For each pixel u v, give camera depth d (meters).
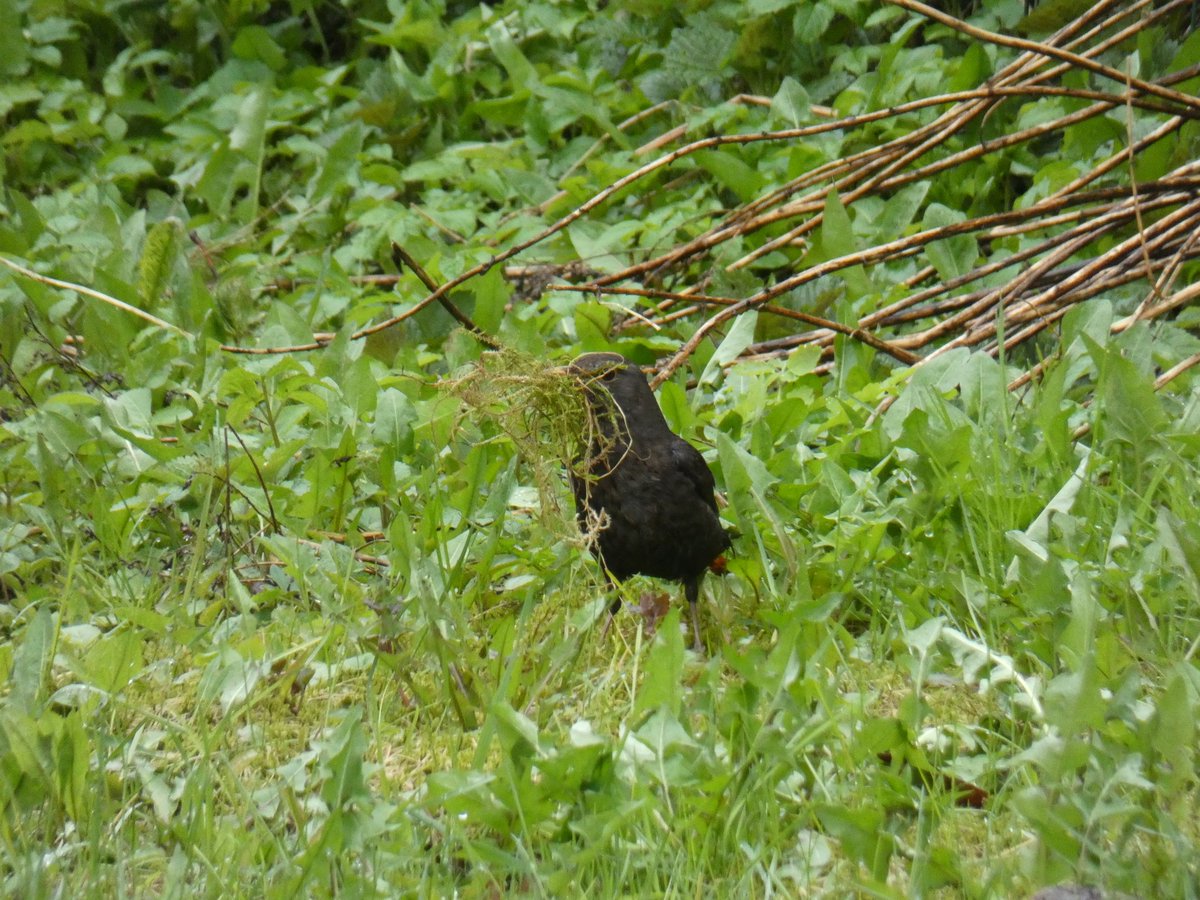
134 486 9.78
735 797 5.81
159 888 5.75
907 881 5.58
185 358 11.62
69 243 13.76
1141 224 10.40
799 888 5.57
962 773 6.10
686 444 8.34
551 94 15.79
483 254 12.94
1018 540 7.70
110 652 7.02
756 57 15.54
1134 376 8.31
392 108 17.20
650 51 16.83
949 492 8.33
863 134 13.86
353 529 9.08
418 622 7.71
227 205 16.02
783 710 6.01
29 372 11.54
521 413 8.23
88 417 10.49
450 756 6.81
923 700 6.36
